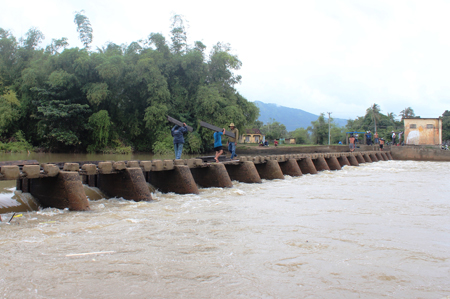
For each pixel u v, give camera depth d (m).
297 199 8.10
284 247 4.25
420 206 7.33
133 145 32.44
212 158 12.83
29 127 29.73
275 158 13.81
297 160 16.28
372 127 71.19
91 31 32.03
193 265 3.58
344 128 91.38
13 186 8.27
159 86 30.12
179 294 2.91
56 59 28.06
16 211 6.24
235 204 7.32
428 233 5.09
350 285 3.17
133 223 5.40
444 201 8.02
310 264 3.68
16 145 27.39
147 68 29.64
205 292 2.96
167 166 8.70
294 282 3.21
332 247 4.29
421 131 34.91
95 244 4.24
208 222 5.55
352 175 15.25
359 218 6.04
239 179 11.95
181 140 10.74
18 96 29.97
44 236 4.55
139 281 3.15
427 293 3.05
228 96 34.09
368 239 4.69
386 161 28.30
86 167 6.96
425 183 11.88
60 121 27.53
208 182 10.43
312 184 11.46
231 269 3.49
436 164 24.08
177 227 5.18
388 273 3.48
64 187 6.35
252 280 3.23
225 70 34.69
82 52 28.12
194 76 33.38
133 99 31.97
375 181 12.53
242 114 32.84
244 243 4.39
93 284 3.07
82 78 28.56
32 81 27.31
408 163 25.47
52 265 3.50
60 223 5.32
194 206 7.04
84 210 6.34
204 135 31.33
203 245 4.28
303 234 4.88
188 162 9.57
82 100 29.38
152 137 31.84
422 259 3.92
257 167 13.48
